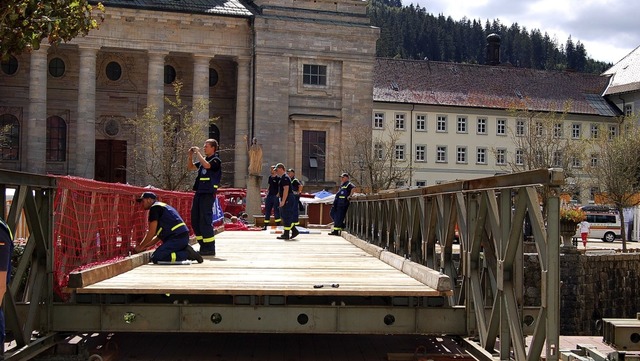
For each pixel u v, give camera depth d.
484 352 8.94
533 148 65.62
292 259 15.30
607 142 63.59
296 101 63.91
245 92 63.62
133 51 62.66
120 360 10.15
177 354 10.58
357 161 64.94
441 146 91.19
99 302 9.89
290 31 63.28
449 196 11.10
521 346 7.80
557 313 7.01
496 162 93.12
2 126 62.38
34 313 9.45
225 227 30.44
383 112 89.38
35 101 59.06
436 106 90.88
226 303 10.38
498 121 93.50
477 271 9.52
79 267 11.66
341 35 64.56
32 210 9.40
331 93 64.75
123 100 65.44
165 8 60.69
